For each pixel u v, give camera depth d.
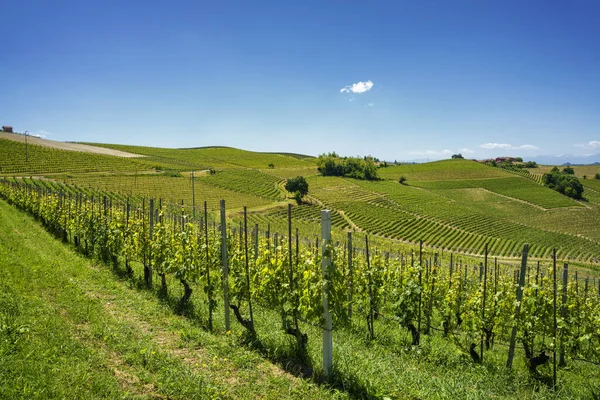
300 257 7.95
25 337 5.20
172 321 7.60
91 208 15.81
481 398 5.54
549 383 7.00
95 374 4.65
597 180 141.62
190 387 4.71
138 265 13.66
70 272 10.19
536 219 96.94
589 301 11.36
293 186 99.25
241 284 7.22
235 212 72.12
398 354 7.80
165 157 144.12
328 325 5.73
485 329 8.57
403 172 150.25
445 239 76.38
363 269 10.07
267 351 6.53
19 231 15.12
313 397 5.00
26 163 83.81
